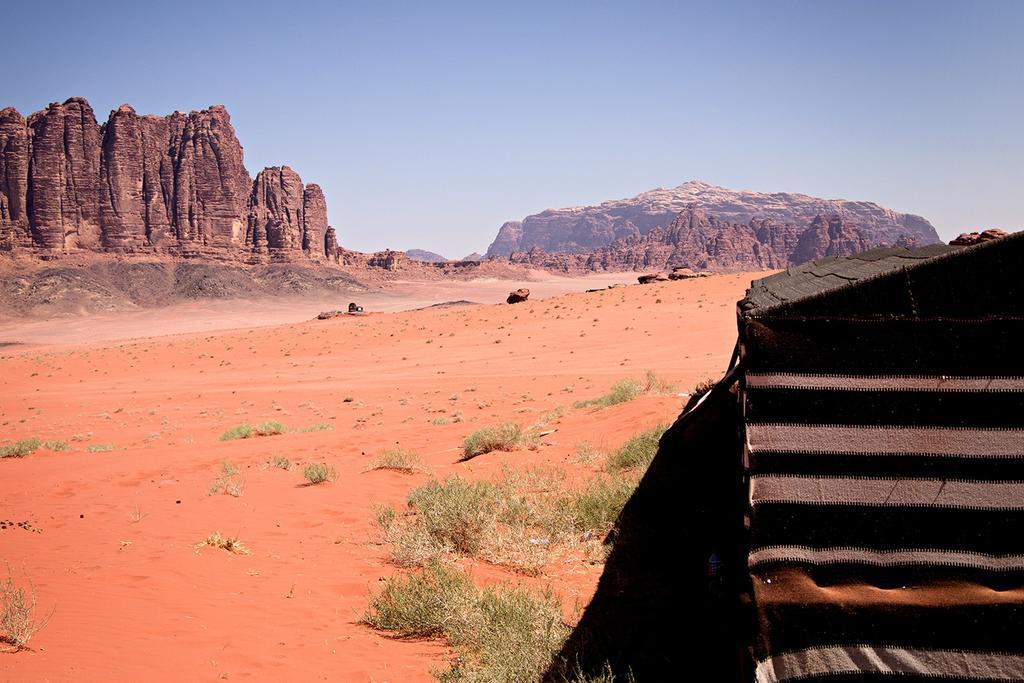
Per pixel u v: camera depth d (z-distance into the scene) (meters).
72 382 76.25
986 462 4.52
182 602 7.56
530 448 16.27
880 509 4.55
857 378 4.62
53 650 5.94
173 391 60.84
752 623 4.52
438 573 8.02
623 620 6.85
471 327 83.69
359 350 80.06
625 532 9.13
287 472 16.70
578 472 13.49
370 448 20.47
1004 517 4.48
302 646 6.55
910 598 4.45
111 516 12.12
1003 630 4.39
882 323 4.64
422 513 11.02
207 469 18.23
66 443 29.81
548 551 9.55
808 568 4.53
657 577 7.90
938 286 4.61
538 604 7.09
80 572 8.52
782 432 4.64
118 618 6.91
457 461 16.80
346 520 11.75
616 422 17.50
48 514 12.43
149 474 17.52
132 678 5.54
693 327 58.53
